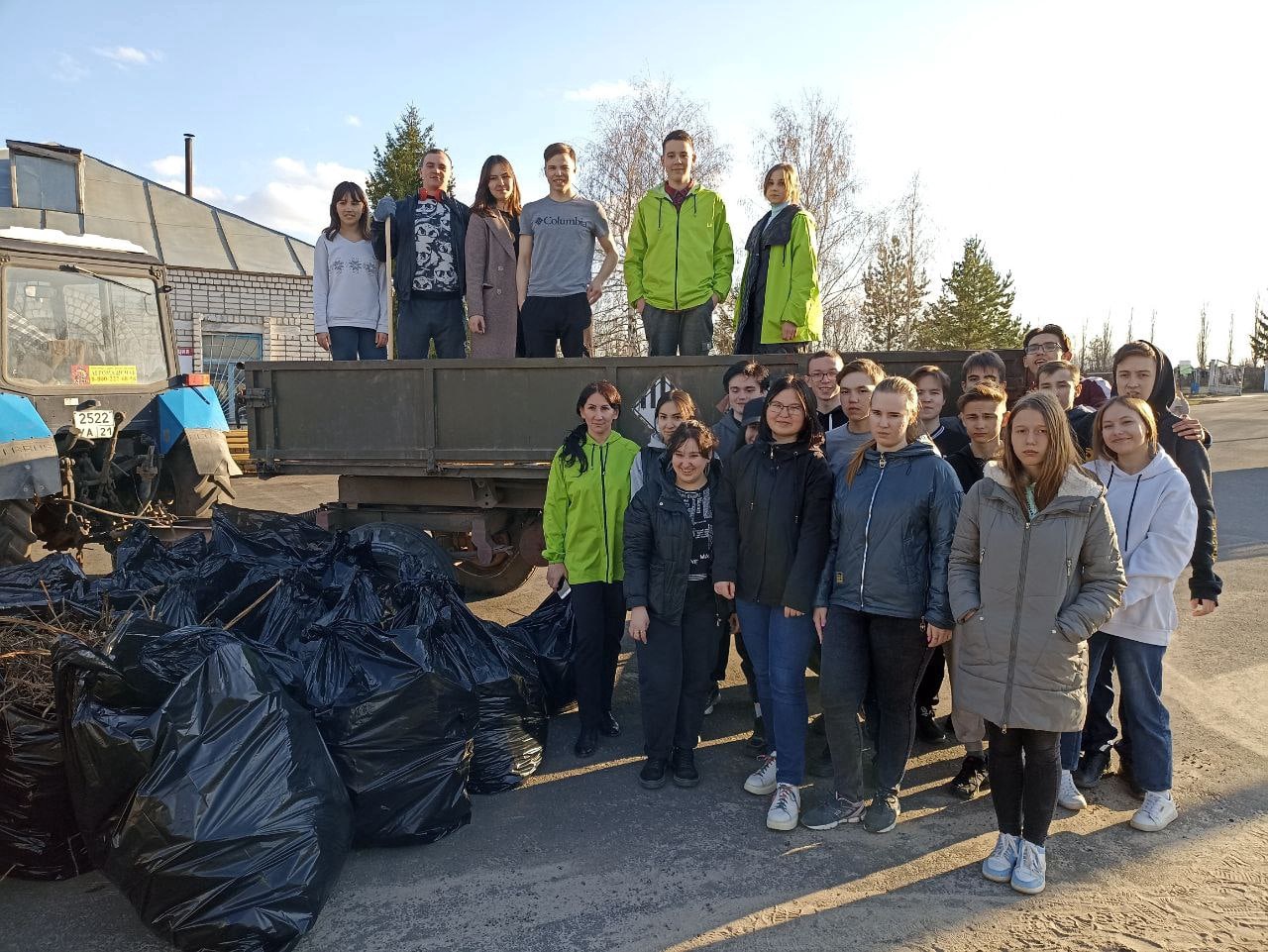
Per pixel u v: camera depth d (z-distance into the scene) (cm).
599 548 370
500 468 455
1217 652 501
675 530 331
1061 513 265
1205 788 334
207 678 247
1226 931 244
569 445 374
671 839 303
